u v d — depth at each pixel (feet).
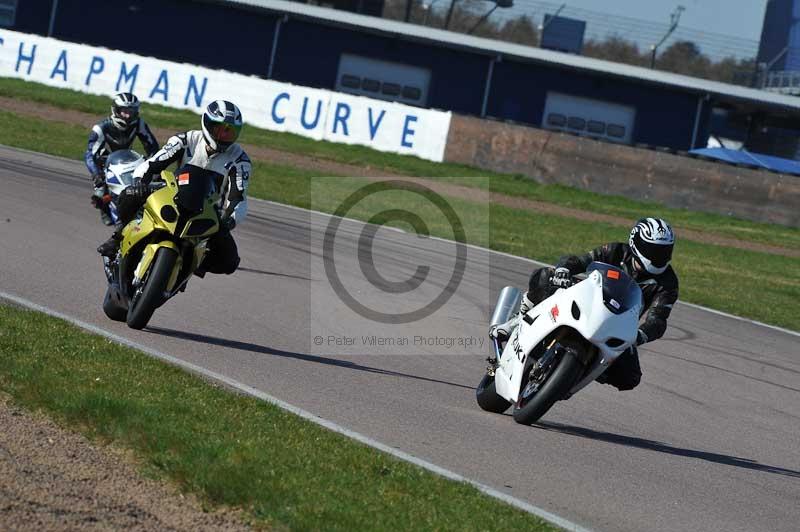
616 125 521.65
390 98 518.37
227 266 99.04
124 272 97.66
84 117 351.67
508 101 519.19
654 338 81.30
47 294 108.27
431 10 564.71
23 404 67.10
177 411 70.18
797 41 594.24
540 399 81.25
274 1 507.30
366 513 56.39
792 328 174.40
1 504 51.49
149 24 508.12
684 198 330.54
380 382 94.48
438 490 62.90
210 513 54.80
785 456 90.33
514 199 310.04
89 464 59.06
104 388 72.64
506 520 59.06
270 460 62.64
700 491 73.46
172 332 101.14
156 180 102.63
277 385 86.22
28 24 505.66
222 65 511.81
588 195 332.19
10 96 363.35
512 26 572.10
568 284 81.05
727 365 130.52
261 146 336.49
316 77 514.68
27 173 204.44
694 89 513.04
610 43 568.82
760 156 415.64
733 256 264.93
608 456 79.46
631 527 62.80
